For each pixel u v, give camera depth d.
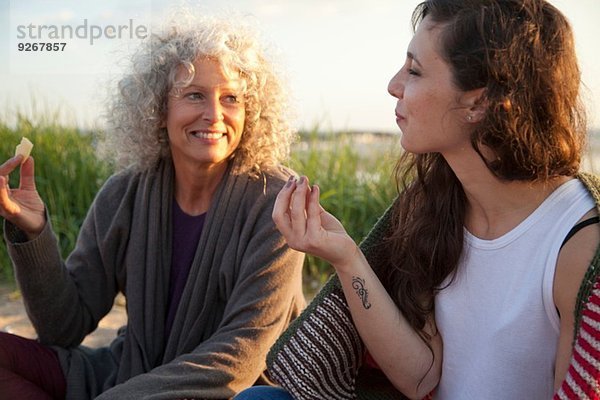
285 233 1.75
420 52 1.62
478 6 1.57
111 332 3.40
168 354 2.18
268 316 2.10
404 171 1.91
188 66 2.07
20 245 2.13
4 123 5.55
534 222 1.60
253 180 2.20
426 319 1.82
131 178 2.27
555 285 1.55
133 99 2.18
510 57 1.54
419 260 1.79
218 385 2.01
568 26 1.60
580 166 1.66
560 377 1.57
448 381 1.79
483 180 1.65
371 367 1.94
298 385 1.81
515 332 1.62
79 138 5.40
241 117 2.13
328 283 1.87
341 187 4.87
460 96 1.59
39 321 2.22
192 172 2.17
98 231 2.28
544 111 1.55
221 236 2.16
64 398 2.21
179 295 2.21
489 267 1.67
